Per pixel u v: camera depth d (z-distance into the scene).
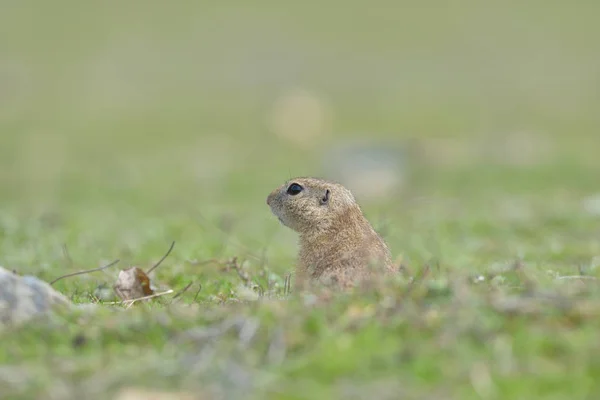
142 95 149.12
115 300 32.62
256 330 22.58
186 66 164.00
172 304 28.98
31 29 179.38
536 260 41.06
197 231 55.28
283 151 112.06
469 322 22.12
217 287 34.06
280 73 159.00
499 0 194.50
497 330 22.14
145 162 104.50
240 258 41.06
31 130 128.38
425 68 160.38
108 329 23.67
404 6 191.62
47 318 24.47
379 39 174.88
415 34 177.12
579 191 77.25
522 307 23.09
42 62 164.38
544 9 188.25
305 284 27.69
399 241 49.91
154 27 182.12
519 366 20.78
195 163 102.75
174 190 84.19
